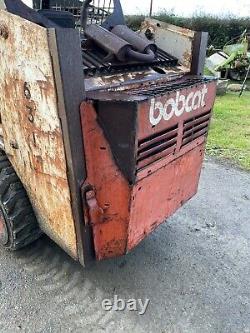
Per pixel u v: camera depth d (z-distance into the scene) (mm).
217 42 13422
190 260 2551
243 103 7051
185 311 2131
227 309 2162
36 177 1949
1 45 1729
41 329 1967
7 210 2164
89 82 1813
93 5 2705
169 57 2426
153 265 2477
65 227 1929
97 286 2264
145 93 1754
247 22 13305
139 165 1760
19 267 2377
